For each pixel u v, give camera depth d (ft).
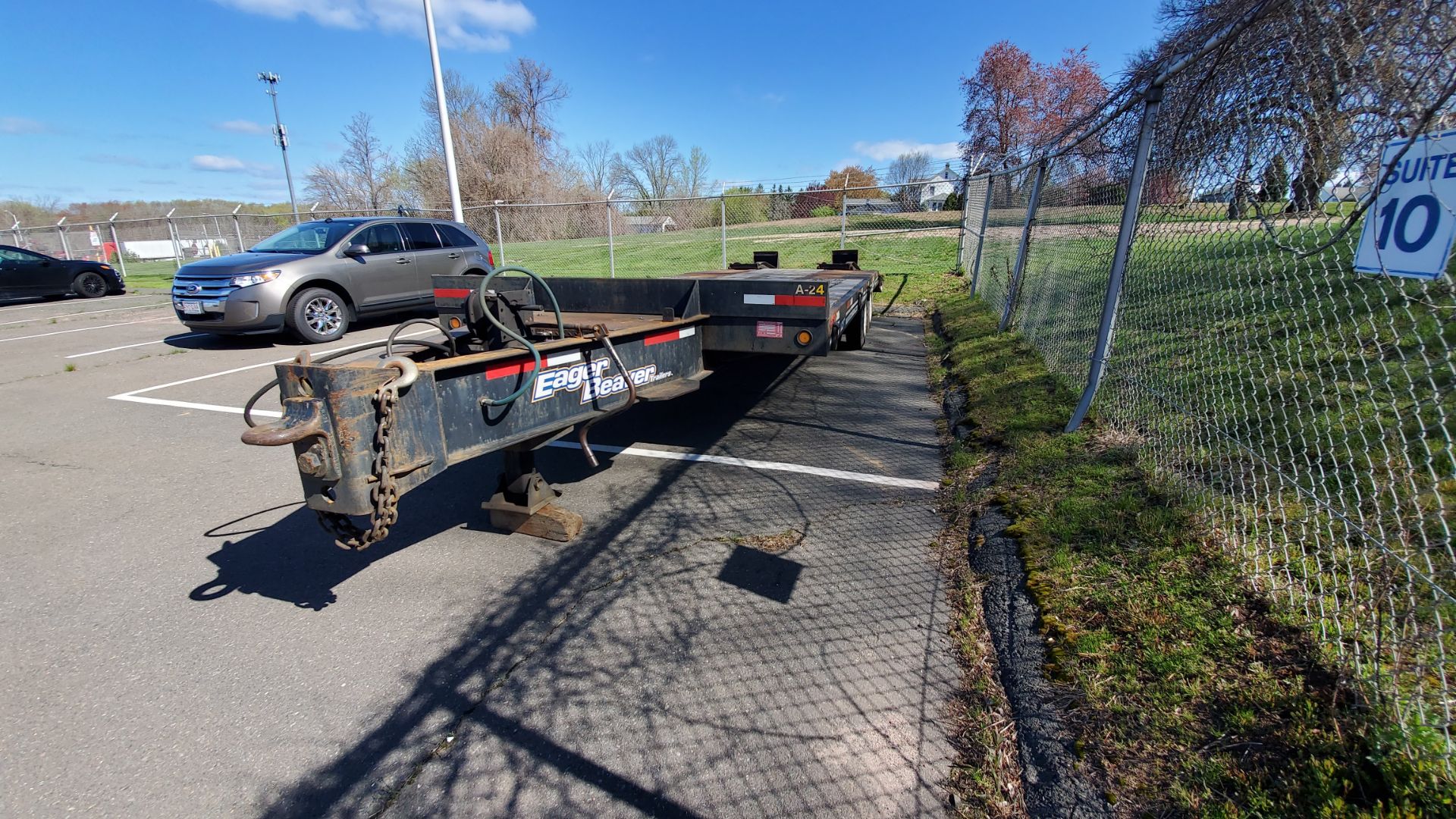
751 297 13.64
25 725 7.48
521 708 7.64
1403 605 7.01
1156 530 9.49
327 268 30.35
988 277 31.63
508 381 9.71
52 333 34.47
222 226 73.36
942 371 22.15
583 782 6.63
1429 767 5.37
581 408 11.07
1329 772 5.59
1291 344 14.82
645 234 57.16
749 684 7.93
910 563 10.55
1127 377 14.24
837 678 7.99
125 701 7.84
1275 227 9.36
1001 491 11.96
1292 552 8.32
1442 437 9.84
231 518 12.75
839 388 21.03
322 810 6.38
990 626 8.74
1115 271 13.05
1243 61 9.37
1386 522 8.41
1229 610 7.70
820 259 51.78
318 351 28.45
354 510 7.89
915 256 51.03
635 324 12.77
